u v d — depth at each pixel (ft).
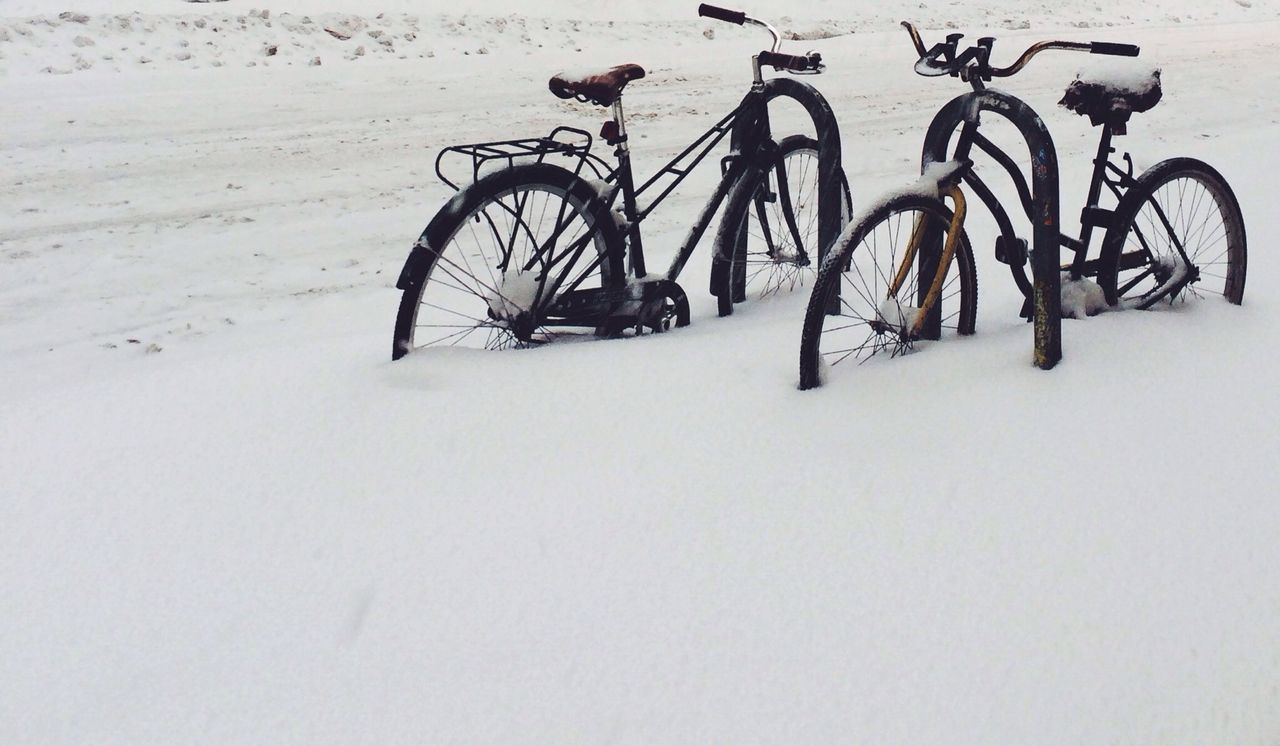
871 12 66.54
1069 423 9.38
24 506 8.43
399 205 22.36
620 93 11.80
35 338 14.64
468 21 50.39
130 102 32.89
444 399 9.92
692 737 6.04
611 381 10.28
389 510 8.30
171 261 18.44
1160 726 6.13
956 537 7.80
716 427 9.41
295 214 21.59
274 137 28.73
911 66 45.24
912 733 6.04
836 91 38.47
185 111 31.91
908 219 18.53
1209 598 7.18
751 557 7.62
